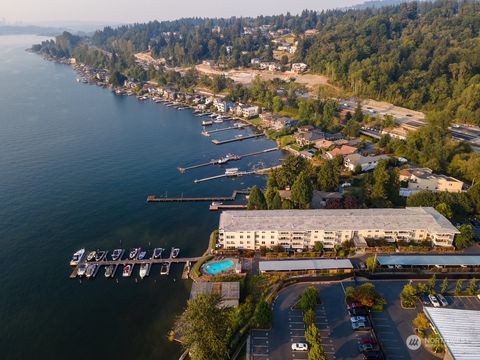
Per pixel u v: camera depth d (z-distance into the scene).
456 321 90.81
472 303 109.31
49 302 120.06
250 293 115.50
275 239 134.50
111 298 121.19
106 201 183.00
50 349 103.69
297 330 101.12
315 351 86.06
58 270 134.62
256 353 94.31
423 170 186.12
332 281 119.62
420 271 123.12
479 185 154.50
